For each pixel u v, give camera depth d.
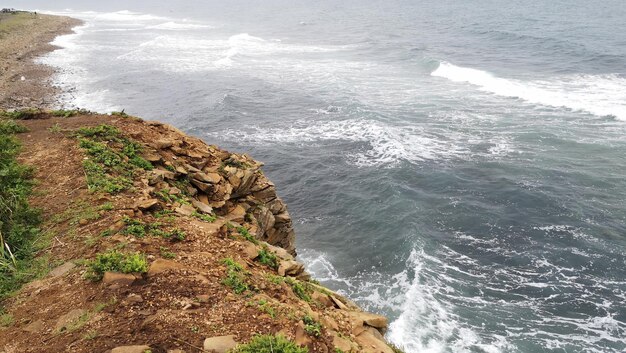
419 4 101.94
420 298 14.62
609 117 27.86
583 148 24.23
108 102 34.09
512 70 40.41
